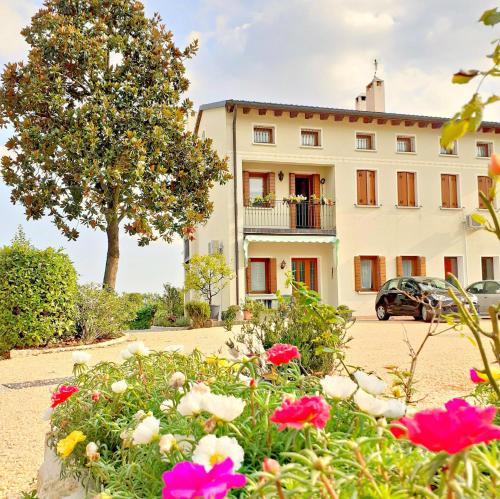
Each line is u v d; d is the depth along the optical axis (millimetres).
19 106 15359
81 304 12656
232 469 1127
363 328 14664
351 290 21906
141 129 15195
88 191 14336
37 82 14539
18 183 15297
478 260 23703
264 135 21500
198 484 1067
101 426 2252
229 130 20750
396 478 1238
